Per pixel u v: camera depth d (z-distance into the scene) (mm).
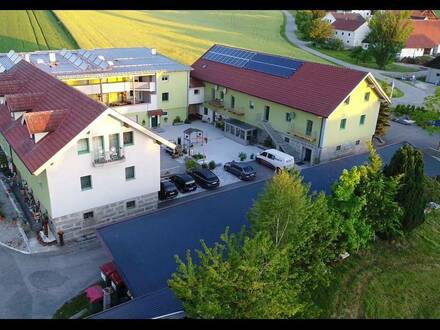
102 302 24016
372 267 26812
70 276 26422
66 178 27750
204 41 102188
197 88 53969
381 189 25688
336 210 24531
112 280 24344
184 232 26359
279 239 20156
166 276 22844
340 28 115875
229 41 105812
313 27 108938
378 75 85625
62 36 90688
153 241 25391
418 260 27922
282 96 44562
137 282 22328
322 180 32688
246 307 16672
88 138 27734
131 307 20328
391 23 87750
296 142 44188
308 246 21484
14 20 96562
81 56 53375
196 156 43500
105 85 46750
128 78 49031
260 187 31781
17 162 34688
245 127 48094
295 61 47844
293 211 19891
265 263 17000
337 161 36531
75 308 23984
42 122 27750
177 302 20562
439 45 104438
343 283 25281
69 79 44562
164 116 52375
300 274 20750
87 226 30000
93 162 28281
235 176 40281
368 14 137375
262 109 47000
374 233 27875
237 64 53094
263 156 42531
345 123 43031
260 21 134250
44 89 33781
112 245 24844
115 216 31172
